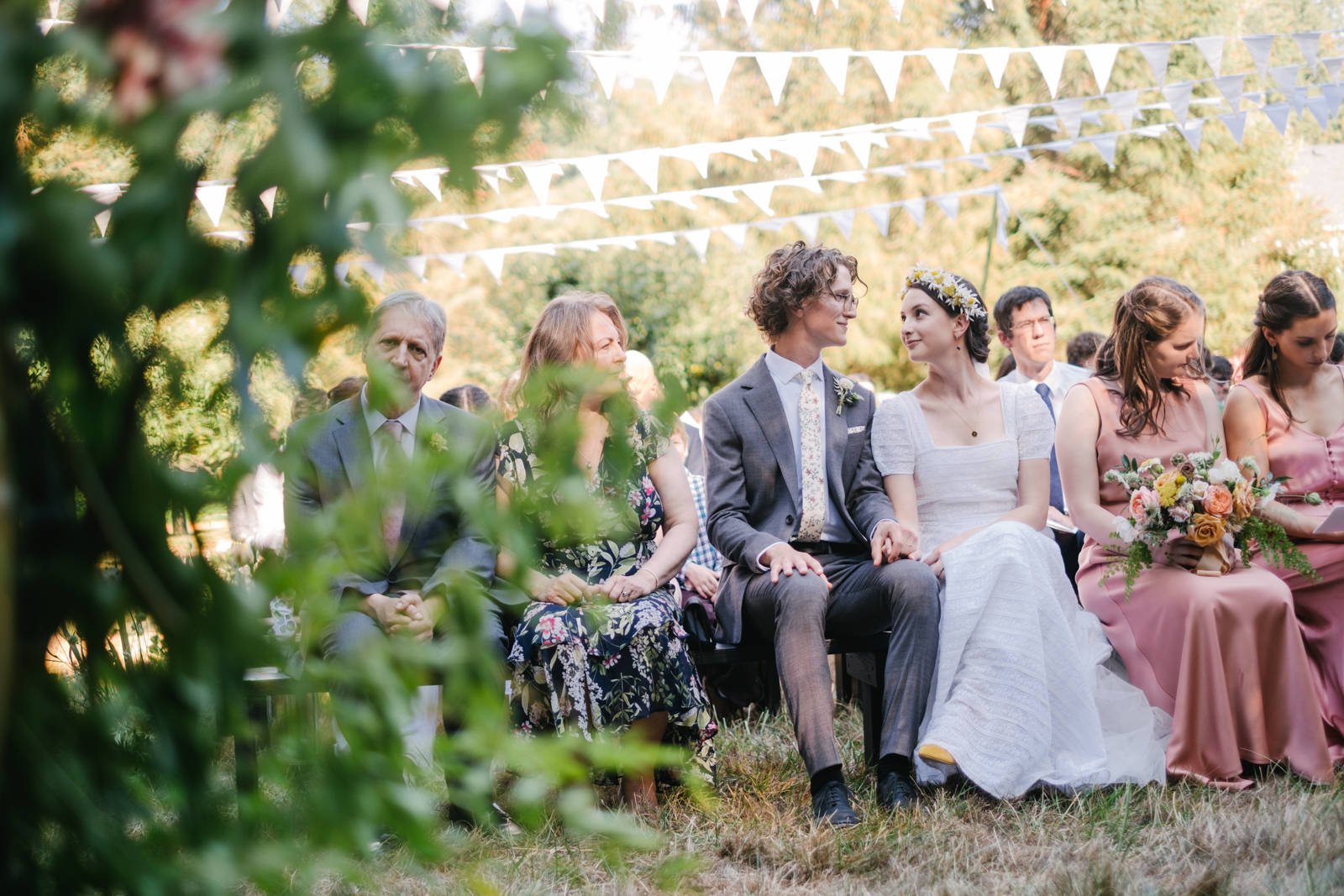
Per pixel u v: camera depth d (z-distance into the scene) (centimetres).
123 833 79
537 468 69
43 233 60
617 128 1562
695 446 557
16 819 81
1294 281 437
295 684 73
